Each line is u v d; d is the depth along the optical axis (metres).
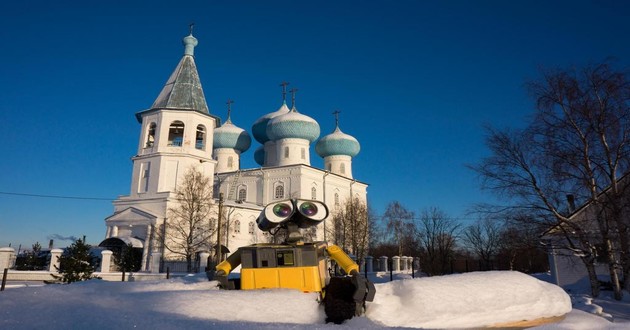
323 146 61.84
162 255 33.75
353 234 49.59
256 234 48.28
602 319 4.24
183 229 38.53
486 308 3.57
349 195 60.03
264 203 53.72
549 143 18.88
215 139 60.19
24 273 24.52
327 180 56.56
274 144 60.22
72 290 3.15
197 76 45.53
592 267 19.03
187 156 41.31
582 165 18.70
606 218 18.36
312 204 4.26
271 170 54.56
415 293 3.56
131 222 39.94
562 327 3.55
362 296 3.27
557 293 4.06
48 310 2.48
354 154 62.56
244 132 62.03
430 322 3.43
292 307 3.13
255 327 2.52
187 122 42.44
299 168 52.53
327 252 4.05
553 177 18.78
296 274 3.70
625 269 18.08
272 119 58.25
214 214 42.19
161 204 39.31
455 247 54.34
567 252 23.36
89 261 24.02
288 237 4.06
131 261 35.84
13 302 2.64
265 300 3.10
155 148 41.62
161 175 40.59
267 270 3.75
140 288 3.72
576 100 18.81
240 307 2.98
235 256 4.13
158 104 43.16
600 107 18.53
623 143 17.97
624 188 17.70
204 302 2.95
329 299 3.31
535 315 3.77
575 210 20.30
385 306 3.52
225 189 56.97
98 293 3.13
